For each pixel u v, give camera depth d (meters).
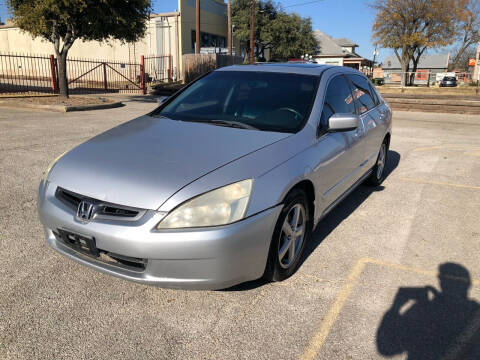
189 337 2.35
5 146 6.61
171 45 27.50
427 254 3.45
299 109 3.41
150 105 14.20
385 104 5.53
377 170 5.23
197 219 2.30
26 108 11.84
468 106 14.12
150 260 2.32
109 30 12.97
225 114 3.50
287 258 2.99
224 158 2.64
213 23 35.25
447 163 6.76
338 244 3.60
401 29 37.69
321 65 4.29
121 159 2.69
